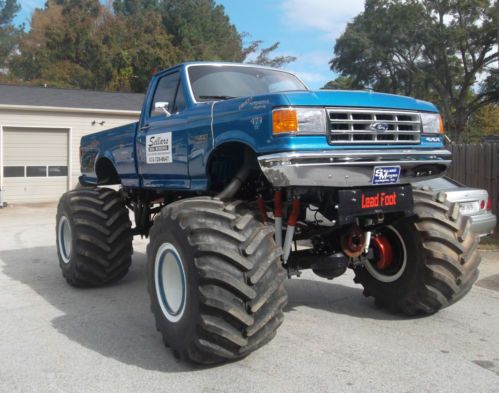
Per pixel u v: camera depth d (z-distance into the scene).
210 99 4.80
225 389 3.47
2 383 3.61
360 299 5.65
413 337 4.43
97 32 48.22
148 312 5.24
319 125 3.63
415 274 4.68
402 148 4.04
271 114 3.59
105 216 5.93
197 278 3.50
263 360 3.94
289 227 4.08
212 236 3.58
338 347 4.20
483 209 7.49
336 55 42.34
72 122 18.97
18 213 15.46
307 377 3.65
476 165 9.55
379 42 39.88
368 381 3.58
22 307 5.41
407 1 38.28
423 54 40.50
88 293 5.96
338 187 3.87
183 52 47.66
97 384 3.58
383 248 4.88
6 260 8.00
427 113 4.27
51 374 3.75
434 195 4.80
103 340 4.43
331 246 4.64
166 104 4.82
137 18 51.56
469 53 39.81
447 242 4.52
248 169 4.11
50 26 47.62
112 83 44.00
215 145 4.14
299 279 6.60
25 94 20.19
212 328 3.47
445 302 4.63
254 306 3.49
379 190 4.04
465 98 40.81
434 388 3.48
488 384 3.54
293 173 3.52
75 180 19.09
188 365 3.86
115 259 6.00
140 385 3.55
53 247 9.27
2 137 17.67
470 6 37.19
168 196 5.86
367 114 3.87
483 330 4.61
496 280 6.50
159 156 5.00
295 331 4.60
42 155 18.52
